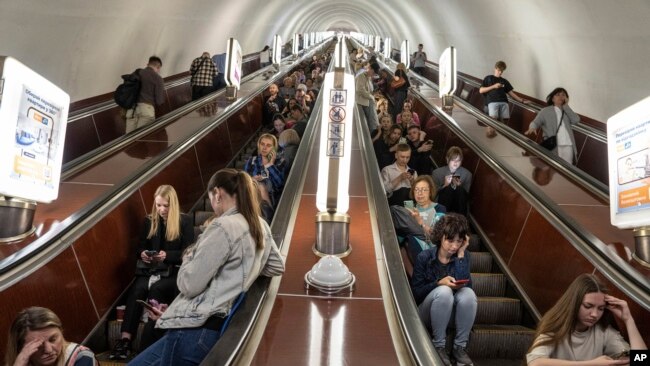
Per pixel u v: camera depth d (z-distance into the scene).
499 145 7.62
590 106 10.22
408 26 27.22
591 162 8.37
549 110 7.64
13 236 4.02
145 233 4.61
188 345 2.83
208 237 2.90
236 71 11.38
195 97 12.66
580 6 8.91
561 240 4.41
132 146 7.01
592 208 5.11
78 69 9.87
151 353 2.89
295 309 3.37
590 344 3.02
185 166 6.91
